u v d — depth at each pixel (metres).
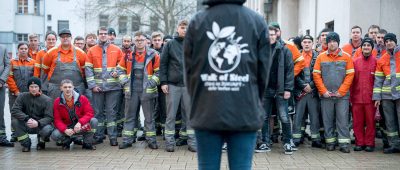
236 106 3.54
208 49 3.58
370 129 8.75
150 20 47.00
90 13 48.28
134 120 9.06
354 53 9.80
